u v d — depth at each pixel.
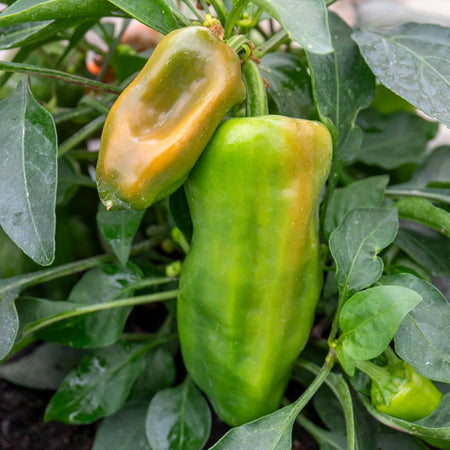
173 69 0.21
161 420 0.29
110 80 0.46
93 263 0.31
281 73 0.31
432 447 0.31
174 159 0.21
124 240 0.29
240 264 0.23
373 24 0.46
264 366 0.24
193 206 0.23
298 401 0.24
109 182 0.21
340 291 0.25
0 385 0.38
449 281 0.36
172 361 0.33
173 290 0.31
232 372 0.25
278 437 0.23
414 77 0.25
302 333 0.25
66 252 0.37
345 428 0.29
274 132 0.21
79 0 0.22
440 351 0.23
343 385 0.25
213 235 0.23
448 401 0.24
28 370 0.37
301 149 0.21
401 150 0.40
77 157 0.38
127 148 0.21
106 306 0.28
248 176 0.21
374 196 0.30
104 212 0.29
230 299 0.23
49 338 0.29
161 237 0.37
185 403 0.30
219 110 0.21
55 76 0.25
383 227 0.25
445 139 0.56
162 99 0.21
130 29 0.49
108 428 0.31
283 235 0.22
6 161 0.23
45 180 0.22
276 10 0.19
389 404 0.25
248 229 0.22
